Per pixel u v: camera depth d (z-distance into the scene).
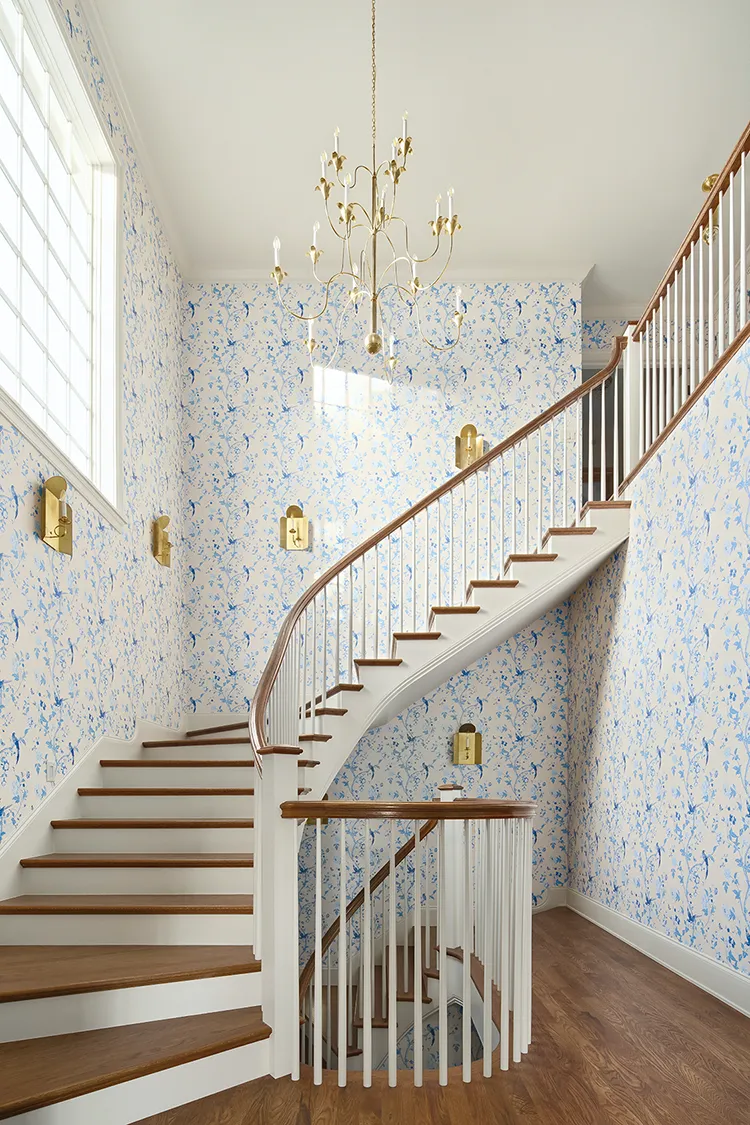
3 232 3.93
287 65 4.95
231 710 6.84
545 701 7.10
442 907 3.21
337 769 5.38
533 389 7.20
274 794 3.24
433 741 7.00
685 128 5.48
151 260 6.07
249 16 4.60
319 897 3.15
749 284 6.84
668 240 6.84
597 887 6.13
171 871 3.98
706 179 6.03
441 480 7.09
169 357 6.63
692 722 4.57
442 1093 2.97
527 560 5.75
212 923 3.64
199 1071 2.95
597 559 5.77
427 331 7.27
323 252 7.02
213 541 7.03
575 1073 3.14
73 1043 2.97
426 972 5.55
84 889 3.96
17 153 4.09
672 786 4.82
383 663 5.56
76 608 4.43
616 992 4.20
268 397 7.17
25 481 3.79
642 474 5.50
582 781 6.61
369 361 7.23
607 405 7.80
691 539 4.66
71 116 4.75
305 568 6.99
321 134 5.53
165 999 3.21
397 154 4.12
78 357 4.91
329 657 6.83
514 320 7.28
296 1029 3.18
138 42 4.79
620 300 7.88
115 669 5.10
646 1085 3.03
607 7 4.55
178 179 5.99
